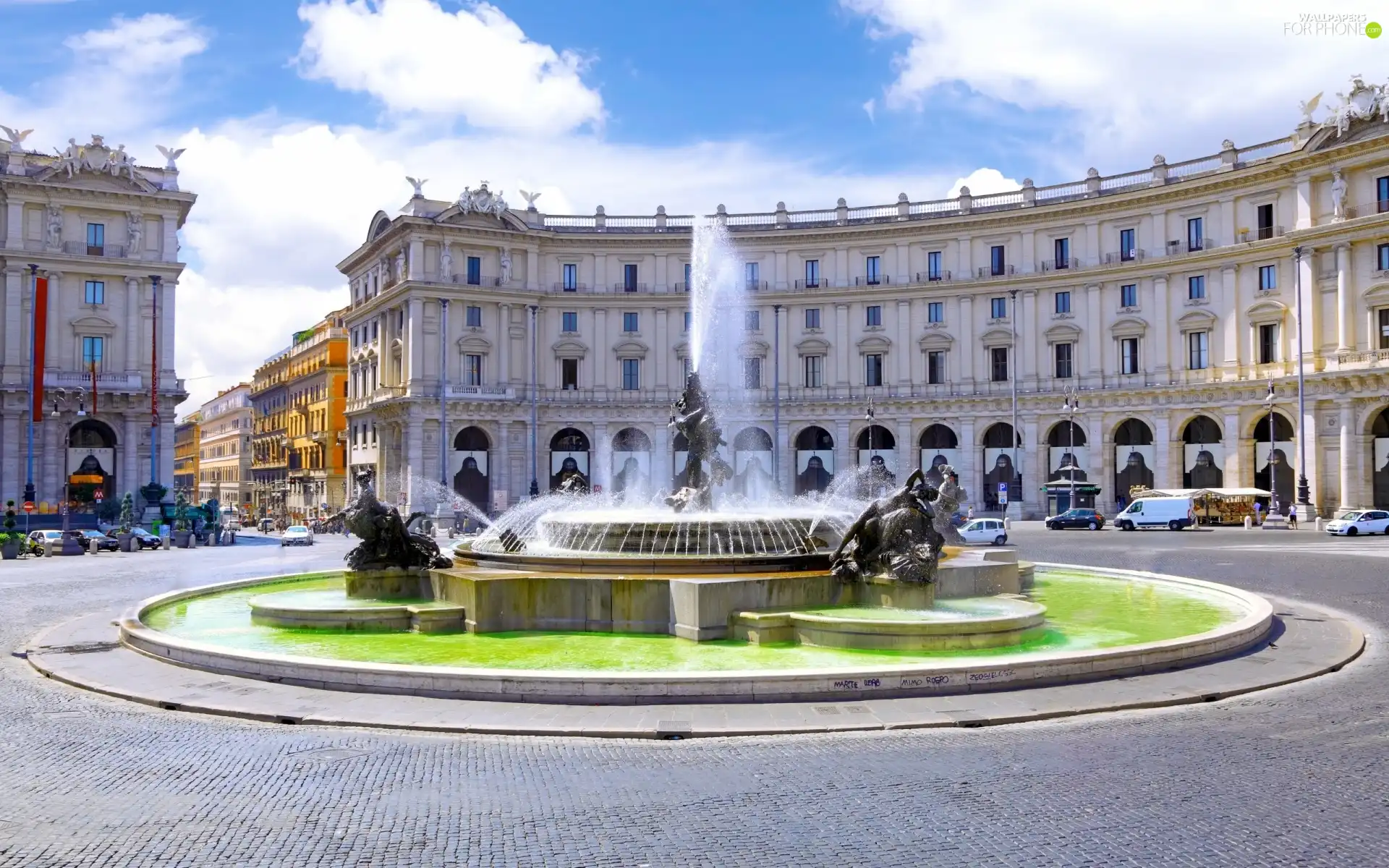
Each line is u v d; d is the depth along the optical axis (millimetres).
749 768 12625
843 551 23312
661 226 98000
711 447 32969
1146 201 81875
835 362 93375
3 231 82062
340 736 14305
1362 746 13344
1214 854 9750
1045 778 12109
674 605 21656
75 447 85562
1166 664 17922
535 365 94750
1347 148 70188
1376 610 25828
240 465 172500
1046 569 35219
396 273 97125
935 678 16062
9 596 32781
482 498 94438
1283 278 74812
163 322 87312
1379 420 70875
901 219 90938
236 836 10367
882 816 10852
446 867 9516
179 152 91062
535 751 13492
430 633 22094
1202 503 73250
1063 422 85438
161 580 38562
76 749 13703
